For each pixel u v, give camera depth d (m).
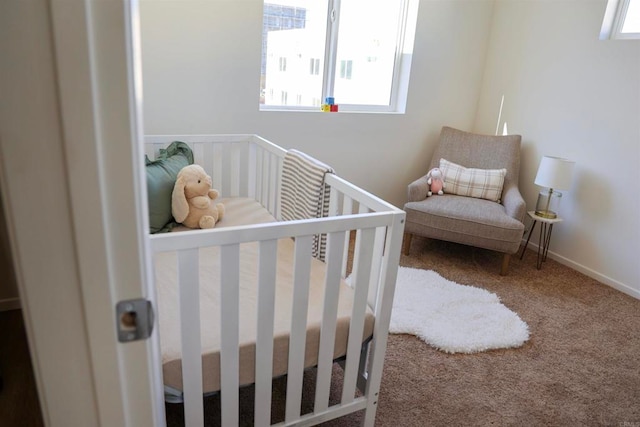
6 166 0.42
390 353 2.06
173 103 2.65
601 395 1.87
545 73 3.19
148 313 0.53
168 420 1.58
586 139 2.97
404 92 3.49
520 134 3.44
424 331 2.21
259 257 1.15
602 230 2.92
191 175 1.98
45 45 0.40
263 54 3.02
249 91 2.84
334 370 1.93
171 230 1.98
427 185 3.23
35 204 0.44
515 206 2.91
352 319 1.38
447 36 3.46
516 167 3.31
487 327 2.29
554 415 1.75
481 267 3.07
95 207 0.46
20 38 0.39
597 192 2.93
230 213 2.27
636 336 2.32
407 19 3.38
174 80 2.61
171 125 2.68
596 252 2.96
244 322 1.32
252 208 2.36
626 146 2.74
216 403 1.67
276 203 2.38
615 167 2.81
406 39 3.41
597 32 2.83
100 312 0.50
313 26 3.14
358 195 1.55
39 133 0.42
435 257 3.19
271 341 1.24
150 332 0.54
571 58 3.01
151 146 2.39
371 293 1.48
